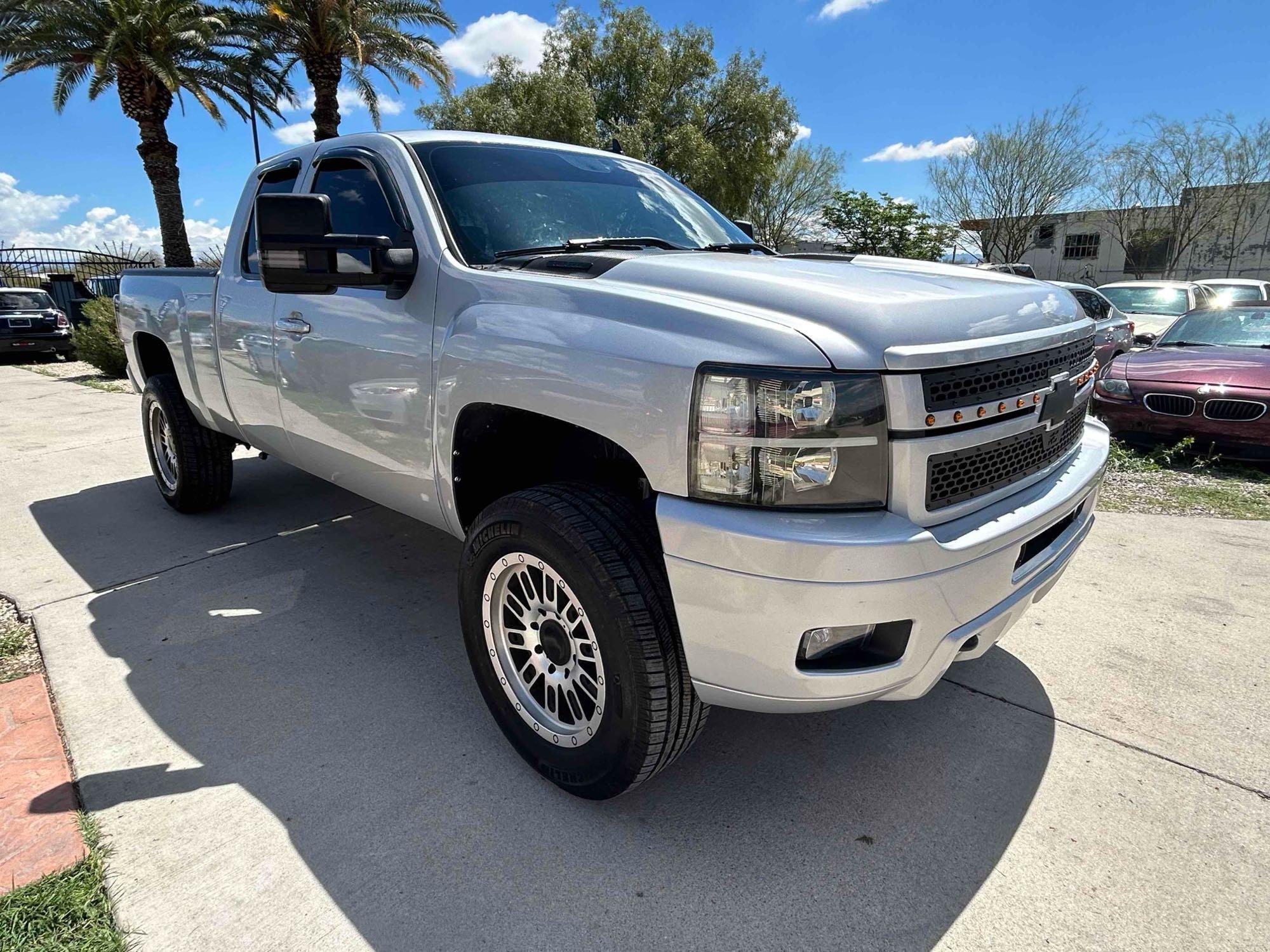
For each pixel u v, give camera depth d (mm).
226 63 17734
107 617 3492
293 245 2387
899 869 2088
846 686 1888
